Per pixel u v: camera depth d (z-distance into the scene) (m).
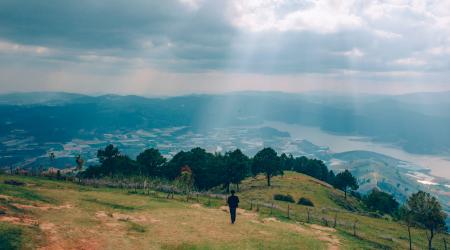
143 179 90.62
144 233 30.20
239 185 124.25
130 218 34.78
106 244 25.61
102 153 114.50
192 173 108.19
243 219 42.09
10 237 22.50
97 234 27.36
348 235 42.56
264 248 30.38
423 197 44.84
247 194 94.69
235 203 38.62
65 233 25.95
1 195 32.25
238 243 30.84
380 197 117.75
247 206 56.41
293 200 89.50
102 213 34.69
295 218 49.59
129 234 29.11
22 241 22.50
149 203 44.91
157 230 31.83
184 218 38.19
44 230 25.55
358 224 59.31
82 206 36.19
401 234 57.88
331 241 36.72
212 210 45.91
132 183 68.81
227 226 36.84
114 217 34.00
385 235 51.12
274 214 50.12
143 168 117.38
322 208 78.50
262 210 53.16
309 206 82.50
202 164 122.50
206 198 61.50
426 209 43.94
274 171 115.19
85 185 60.97
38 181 54.31
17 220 26.23
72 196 41.50
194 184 115.69
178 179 98.12
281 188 107.12
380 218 83.75
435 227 44.31
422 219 44.22
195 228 34.31
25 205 31.09
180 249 27.42
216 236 32.31
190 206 47.09
